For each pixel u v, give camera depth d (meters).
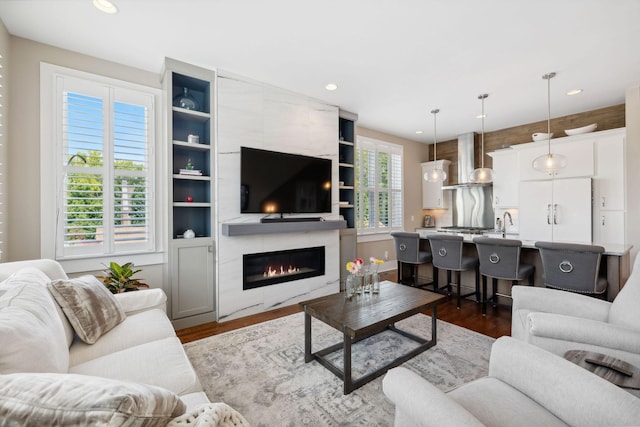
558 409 1.02
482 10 2.20
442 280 4.17
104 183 2.85
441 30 2.45
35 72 2.57
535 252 3.29
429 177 4.58
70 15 2.23
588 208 4.24
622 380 1.18
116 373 1.29
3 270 1.68
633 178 3.57
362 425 1.60
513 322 1.96
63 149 2.67
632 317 1.50
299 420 1.64
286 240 3.69
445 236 3.49
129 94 2.99
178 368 1.35
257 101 3.44
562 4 2.13
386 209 5.91
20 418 0.56
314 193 3.90
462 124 5.27
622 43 2.64
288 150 3.71
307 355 2.25
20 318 1.05
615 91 3.75
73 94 2.72
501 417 1.02
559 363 1.07
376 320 1.97
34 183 2.57
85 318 1.58
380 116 4.80
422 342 2.52
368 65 3.05
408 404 0.92
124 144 2.95
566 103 4.20
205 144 3.28
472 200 6.10
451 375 2.06
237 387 1.93
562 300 1.87
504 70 3.17
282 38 2.56
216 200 3.19
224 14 2.24
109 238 2.87
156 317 1.94
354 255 4.58
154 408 0.64
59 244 2.65
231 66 3.09
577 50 2.76
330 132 4.16
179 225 3.29
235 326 3.02
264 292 3.50
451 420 0.79
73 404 0.57
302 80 3.43
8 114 2.42
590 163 4.27
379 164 5.80
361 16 2.27
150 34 2.49
